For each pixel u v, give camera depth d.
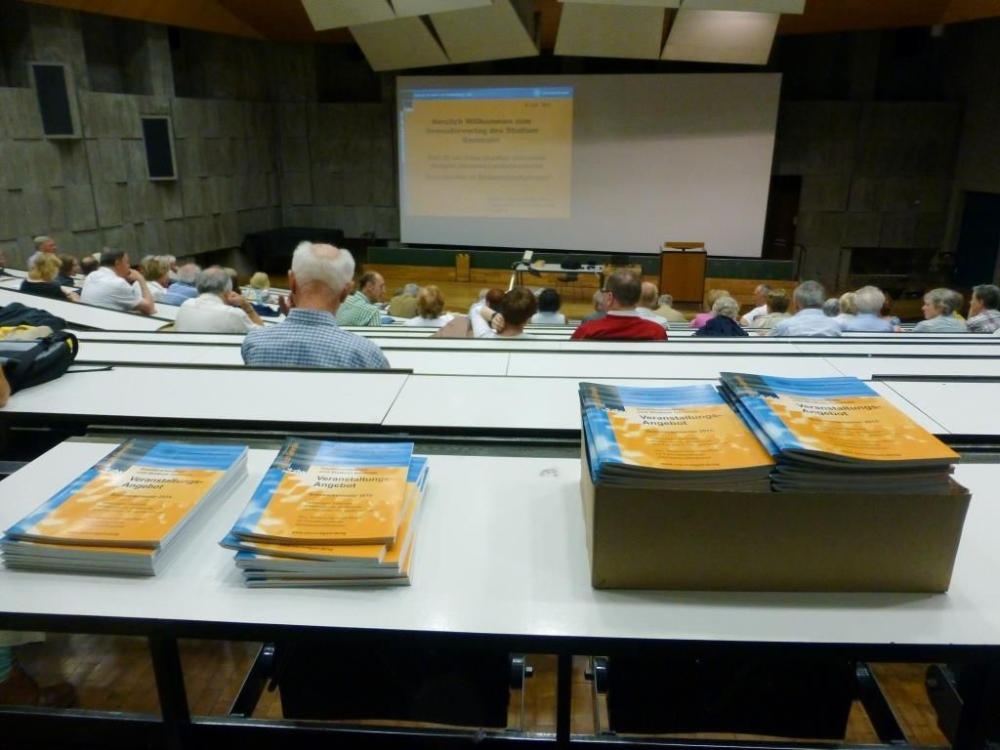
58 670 1.63
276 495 0.89
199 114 9.26
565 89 9.51
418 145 10.13
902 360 1.77
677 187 9.53
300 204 11.13
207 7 8.70
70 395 1.41
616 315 2.63
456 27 7.94
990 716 0.80
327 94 11.10
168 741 0.91
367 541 0.81
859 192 9.87
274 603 0.79
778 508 0.79
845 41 9.78
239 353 2.00
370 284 4.54
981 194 9.23
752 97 8.98
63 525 0.85
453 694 1.08
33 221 7.30
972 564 0.86
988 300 4.10
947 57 9.70
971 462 1.14
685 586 0.82
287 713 1.11
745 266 9.01
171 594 0.80
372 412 1.33
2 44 7.21
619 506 0.79
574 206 9.94
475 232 10.34
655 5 6.50
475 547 0.90
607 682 1.08
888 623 0.77
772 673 1.04
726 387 1.01
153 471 0.99
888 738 1.08
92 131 7.80
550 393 1.45
